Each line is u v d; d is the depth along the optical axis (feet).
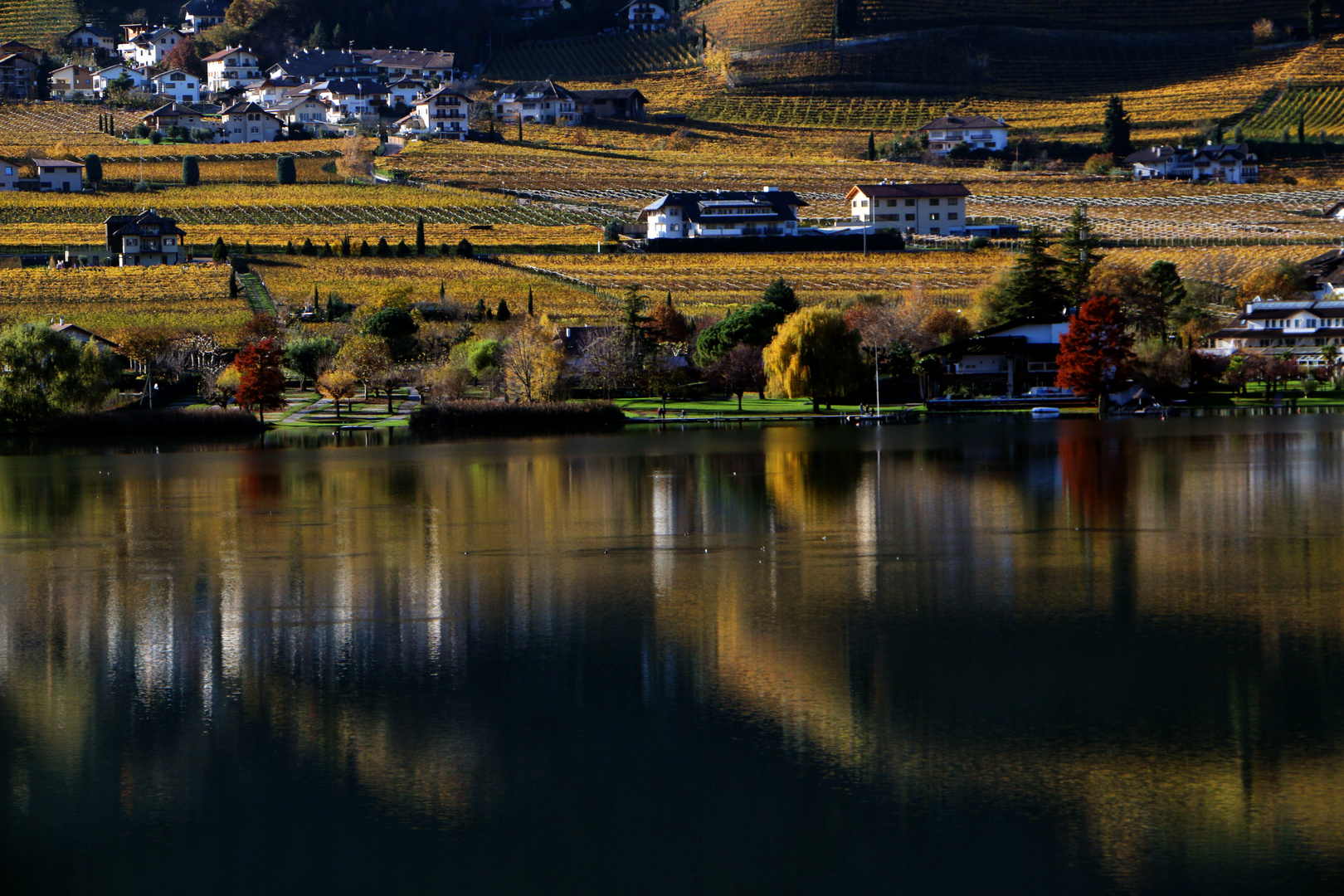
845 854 169.89
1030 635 259.80
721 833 176.45
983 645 252.62
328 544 364.58
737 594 296.51
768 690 227.81
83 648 259.60
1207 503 412.16
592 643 257.34
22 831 178.50
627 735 207.72
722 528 382.22
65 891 163.53
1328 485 446.60
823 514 402.31
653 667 241.14
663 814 181.37
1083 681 230.48
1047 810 180.86
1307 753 196.95
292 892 163.12
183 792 189.78
